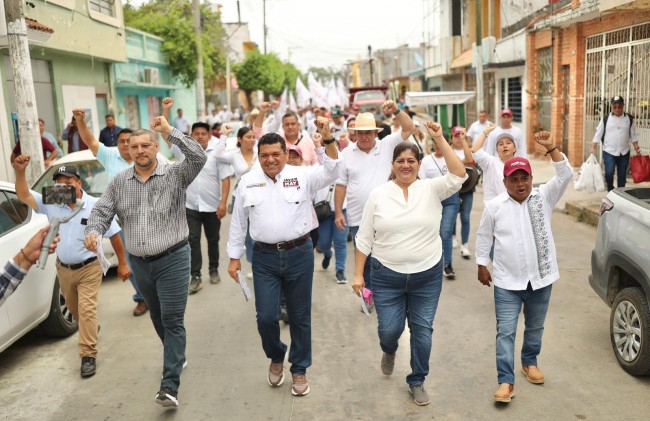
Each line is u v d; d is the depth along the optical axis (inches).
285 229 175.6
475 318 242.4
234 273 183.5
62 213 200.4
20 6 322.3
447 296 270.8
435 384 187.5
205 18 1216.8
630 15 490.6
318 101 1151.6
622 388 181.5
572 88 615.5
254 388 188.7
